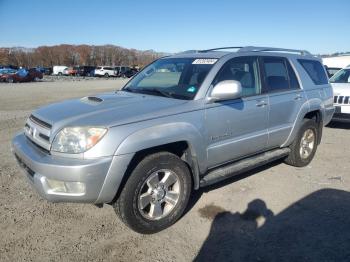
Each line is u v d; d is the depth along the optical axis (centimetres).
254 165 460
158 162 347
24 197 434
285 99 497
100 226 370
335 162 597
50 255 318
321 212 406
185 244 340
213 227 371
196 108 378
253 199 439
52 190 319
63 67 6103
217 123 398
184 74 430
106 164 311
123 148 317
